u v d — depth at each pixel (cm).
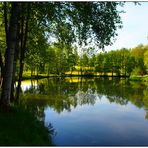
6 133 1262
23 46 2431
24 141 1233
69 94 4438
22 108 2028
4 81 1703
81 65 13362
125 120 2483
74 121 2352
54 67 10925
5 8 2056
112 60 13550
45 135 1506
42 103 3319
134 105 3372
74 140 1703
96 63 13662
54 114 2625
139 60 12588
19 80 2491
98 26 1811
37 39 2692
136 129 2142
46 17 2069
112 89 5494
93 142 1689
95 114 2734
